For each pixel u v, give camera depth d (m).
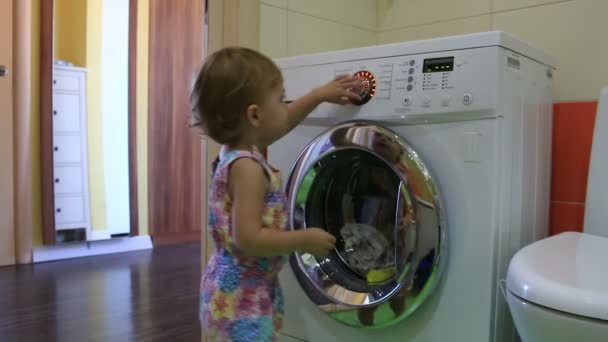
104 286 2.54
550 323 0.74
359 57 1.21
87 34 3.25
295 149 1.33
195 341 1.84
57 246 3.17
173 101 3.55
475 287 1.06
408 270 1.10
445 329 1.10
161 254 3.28
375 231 1.27
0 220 2.96
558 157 1.50
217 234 0.99
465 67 1.06
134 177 3.40
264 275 1.00
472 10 1.71
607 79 1.44
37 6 3.07
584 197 1.45
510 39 1.09
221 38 1.58
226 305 0.97
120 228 3.38
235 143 1.02
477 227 1.06
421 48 1.12
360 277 1.28
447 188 1.09
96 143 3.28
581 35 1.49
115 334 1.90
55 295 2.38
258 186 0.94
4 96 2.96
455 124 1.08
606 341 0.70
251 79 0.97
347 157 1.26
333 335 1.28
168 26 3.49
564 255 0.93
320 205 1.34
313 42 1.74
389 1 1.94
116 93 3.35
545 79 1.32
